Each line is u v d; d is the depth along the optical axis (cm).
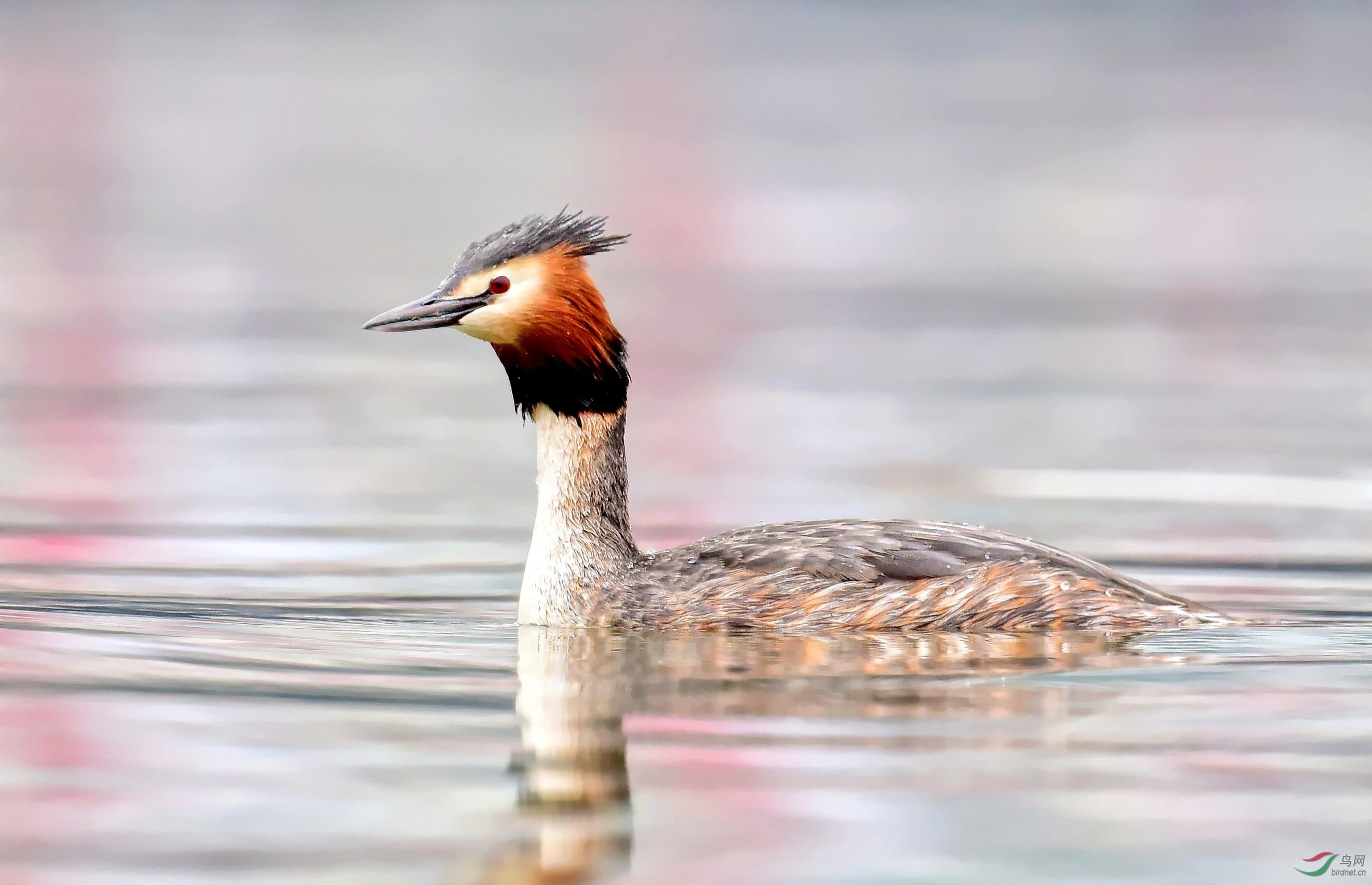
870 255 3947
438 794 864
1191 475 1900
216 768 898
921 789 867
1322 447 2047
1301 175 5047
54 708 994
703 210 4612
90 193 4769
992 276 3622
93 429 2155
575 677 1068
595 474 1253
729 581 1211
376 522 1659
